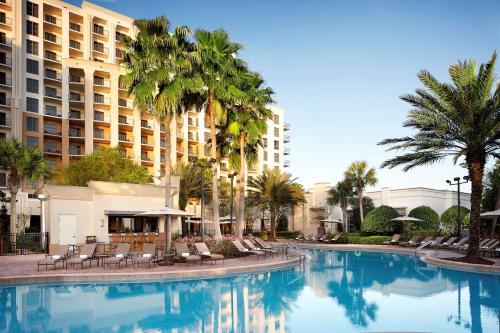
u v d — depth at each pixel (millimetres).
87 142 61500
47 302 12211
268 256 24219
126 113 67188
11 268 17641
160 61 20734
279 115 85062
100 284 15219
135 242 27188
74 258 17812
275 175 48156
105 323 9734
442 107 19812
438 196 50844
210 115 25297
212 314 10664
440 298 12773
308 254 28641
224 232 55406
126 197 28844
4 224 37438
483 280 16594
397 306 11570
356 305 11750
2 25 56188
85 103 62031
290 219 62781
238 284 15445
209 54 24547
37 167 33344
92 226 27156
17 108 56219
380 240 37938
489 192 35688
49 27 62594
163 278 16031
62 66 61656
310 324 9602
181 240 23359
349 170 47438
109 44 69000
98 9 68062
